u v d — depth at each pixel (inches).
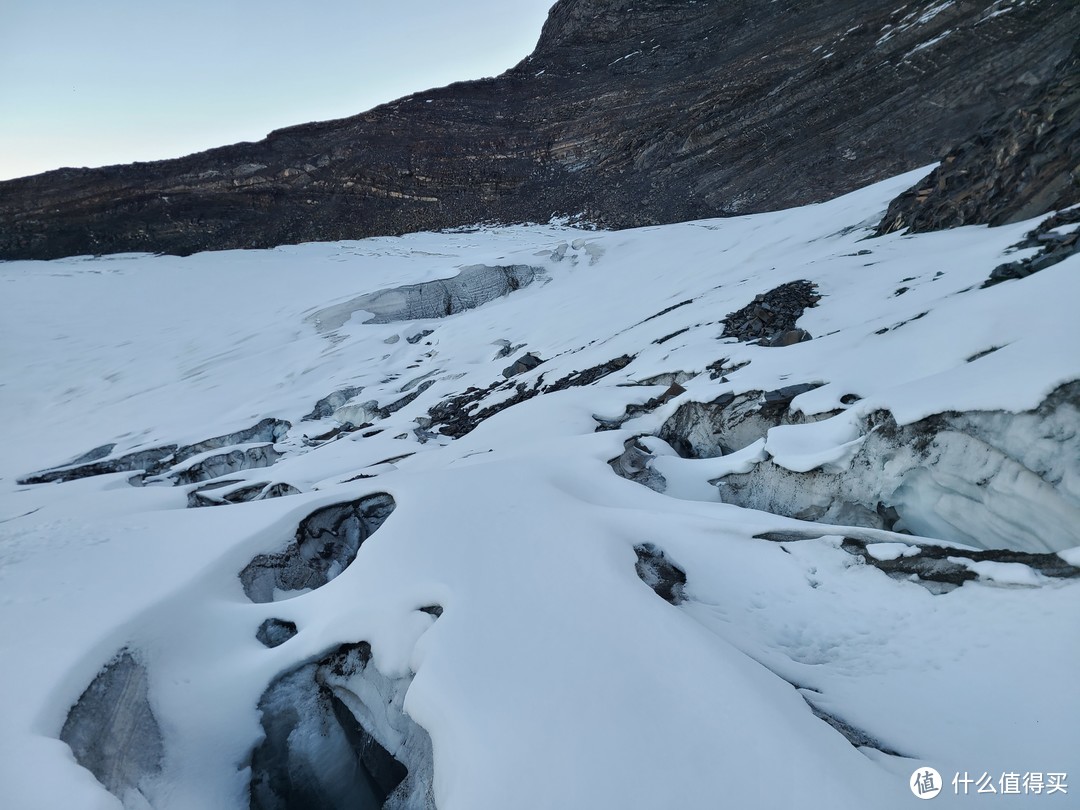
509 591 204.8
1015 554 185.6
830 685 165.8
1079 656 148.7
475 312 1218.0
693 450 401.1
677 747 136.9
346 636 213.9
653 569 225.9
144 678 194.9
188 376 1125.1
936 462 225.1
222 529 289.0
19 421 1055.6
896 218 634.8
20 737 154.9
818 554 223.1
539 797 131.0
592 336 769.6
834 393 311.4
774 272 666.2
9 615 209.6
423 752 169.9
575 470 320.5
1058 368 199.2
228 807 177.2
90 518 311.1
